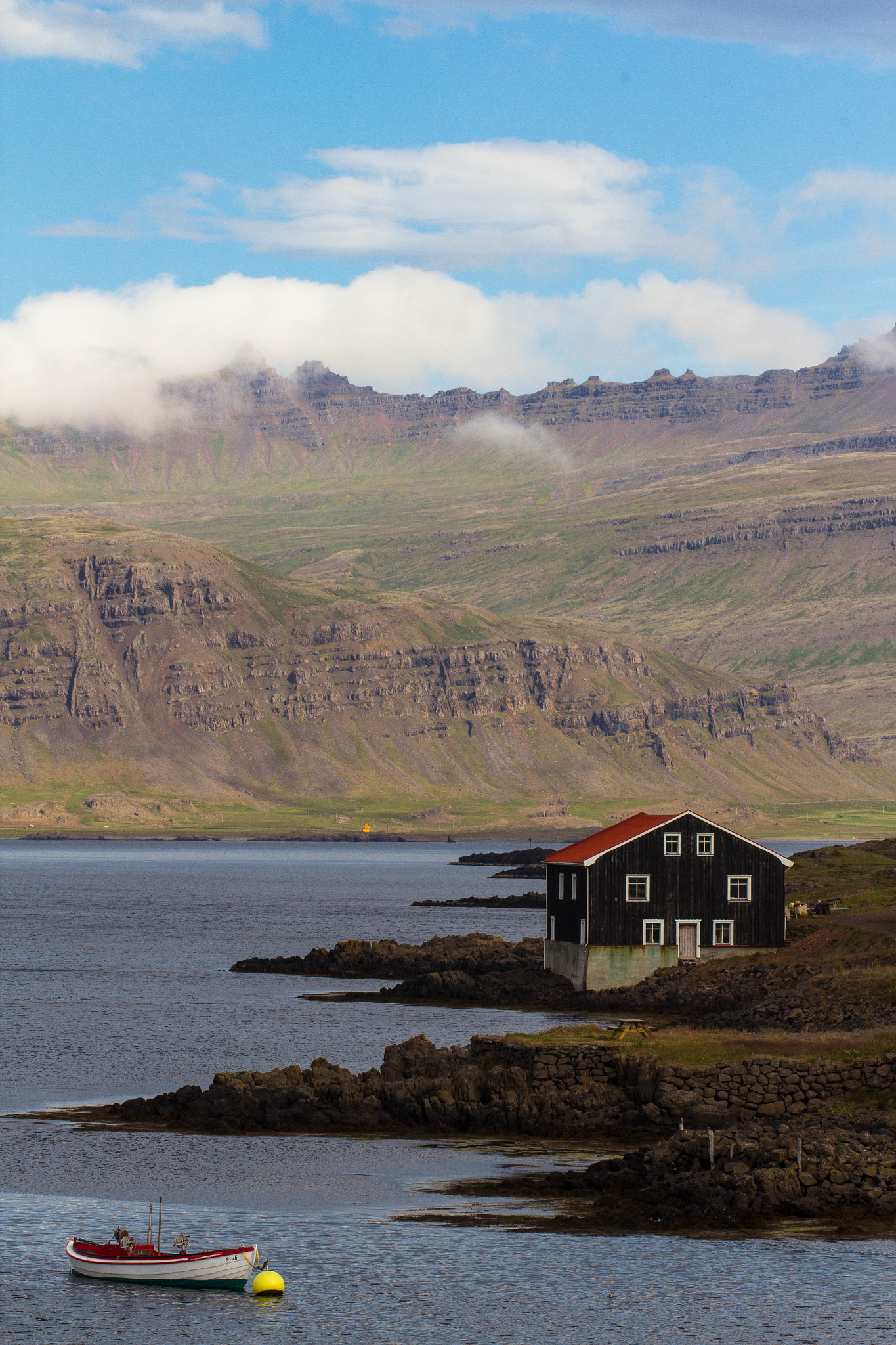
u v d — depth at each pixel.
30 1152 85.06
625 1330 57.16
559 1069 95.44
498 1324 57.62
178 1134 90.00
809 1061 89.88
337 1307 59.84
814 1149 73.56
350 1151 85.00
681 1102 88.88
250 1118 93.00
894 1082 87.75
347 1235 68.50
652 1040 100.38
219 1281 61.59
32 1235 69.00
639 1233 67.88
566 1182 75.88
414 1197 74.56
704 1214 69.50
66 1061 119.25
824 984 126.75
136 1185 77.50
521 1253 65.25
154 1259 62.75
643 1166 76.38
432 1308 59.38
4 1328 57.66
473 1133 90.12
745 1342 55.84
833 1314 58.25
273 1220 70.81
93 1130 91.25
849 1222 68.69
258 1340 56.31
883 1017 113.25
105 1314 59.31
